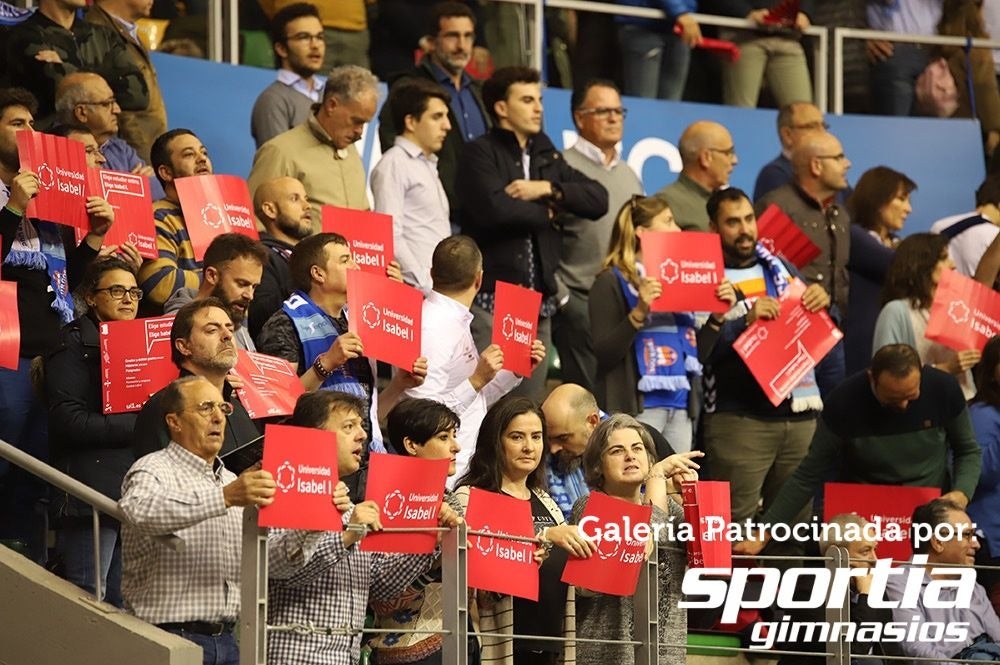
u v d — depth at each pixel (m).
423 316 22.39
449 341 22.33
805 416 26.05
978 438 26.25
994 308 27.53
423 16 30.41
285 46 28.48
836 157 29.78
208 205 23.28
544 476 19.83
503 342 22.97
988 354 26.52
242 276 20.83
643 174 31.95
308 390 20.66
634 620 18.83
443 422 19.11
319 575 17.31
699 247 25.00
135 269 22.23
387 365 26.22
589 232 28.55
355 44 29.92
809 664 22.08
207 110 28.69
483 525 17.94
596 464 19.34
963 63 34.78
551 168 27.23
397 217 26.38
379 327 21.16
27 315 21.78
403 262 26.36
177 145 23.91
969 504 26.03
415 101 26.52
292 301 21.45
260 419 21.20
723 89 32.81
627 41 32.09
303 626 16.62
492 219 26.36
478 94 29.62
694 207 30.09
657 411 25.23
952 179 34.38
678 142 32.25
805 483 25.23
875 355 24.89
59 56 25.45
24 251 21.77
